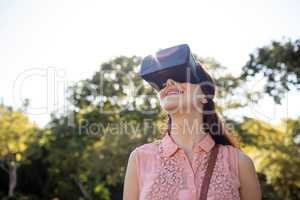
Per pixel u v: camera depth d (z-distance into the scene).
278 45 10.84
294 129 13.76
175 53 2.47
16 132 19.58
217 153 2.51
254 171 2.54
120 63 14.12
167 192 2.41
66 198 22.50
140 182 2.50
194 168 2.46
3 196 22.78
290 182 13.90
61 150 16.83
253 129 13.46
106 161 15.05
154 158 2.51
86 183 21.05
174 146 2.48
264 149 13.66
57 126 16.59
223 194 2.39
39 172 23.50
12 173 21.50
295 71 10.62
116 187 20.94
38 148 19.72
